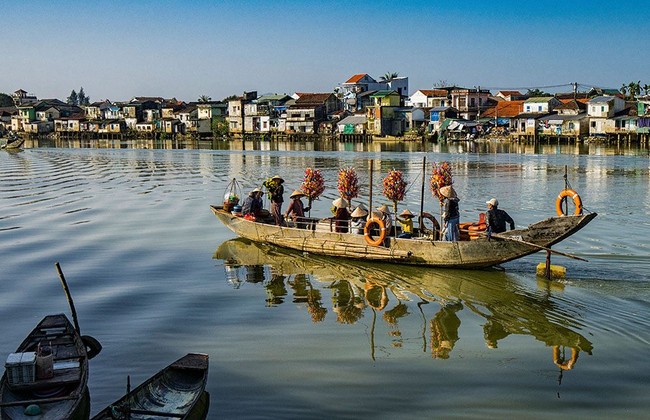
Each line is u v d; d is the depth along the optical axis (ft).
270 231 67.56
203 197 111.86
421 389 34.88
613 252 62.44
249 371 37.32
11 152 265.34
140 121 463.42
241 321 45.80
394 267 59.57
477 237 58.65
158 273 58.59
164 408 31.45
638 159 196.03
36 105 488.44
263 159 213.87
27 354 32.24
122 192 119.14
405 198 103.09
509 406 32.83
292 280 56.13
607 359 38.22
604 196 106.52
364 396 34.17
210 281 56.03
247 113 411.54
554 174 148.15
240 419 31.86
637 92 357.00
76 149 291.58
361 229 62.64
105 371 37.60
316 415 32.22
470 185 125.59
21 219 87.20
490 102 373.81
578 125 299.38
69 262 62.59
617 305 47.32
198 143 360.07
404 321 45.52
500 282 53.72
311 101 390.63
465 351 40.04
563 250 63.52
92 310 48.29
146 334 43.29
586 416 31.68
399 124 354.33
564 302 48.26
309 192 70.59
